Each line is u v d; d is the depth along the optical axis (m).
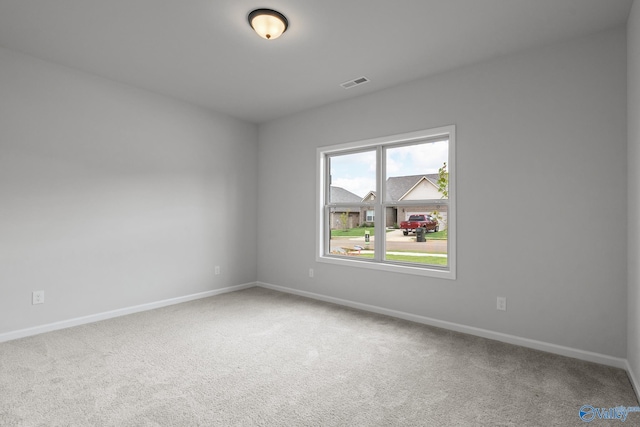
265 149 5.06
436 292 3.36
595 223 2.55
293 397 2.04
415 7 2.30
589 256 2.58
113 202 3.58
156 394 2.05
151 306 3.88
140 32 2.64
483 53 2.94
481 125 3.09
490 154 3.03
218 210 4.62
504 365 2.48
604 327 2.52
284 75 3.43
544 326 2.76
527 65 2.86
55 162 3.18
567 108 2.67
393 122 3.68
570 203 2.65
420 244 3.63
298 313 3.74
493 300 3.01
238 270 4.89
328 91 3.87
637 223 2.09
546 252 2.76
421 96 3.48
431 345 2.85
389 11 2.35
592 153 2.57
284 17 2.42
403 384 2.20
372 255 4.00
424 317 3.43
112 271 3.57
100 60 3.12
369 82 3.60
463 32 2.61
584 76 2.61
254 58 3.08
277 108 4.46
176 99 4.13
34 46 2.87
